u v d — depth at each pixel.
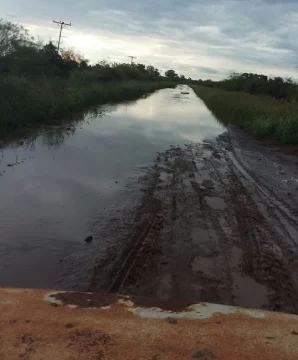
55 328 1.63
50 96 16.77
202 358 1.47
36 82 19.05
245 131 17.06
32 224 5.42
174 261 4.48
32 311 1.76
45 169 8.30
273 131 15.38
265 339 1.65
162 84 69.31
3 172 7.80
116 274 4.15
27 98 14.58
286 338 1.67
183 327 1.71
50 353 1.46
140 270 4.24
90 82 30.77
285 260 4.71
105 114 19.25
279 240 5.32
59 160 9.20
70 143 11.36
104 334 1.60
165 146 12.35
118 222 5.65
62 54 37.91
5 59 21.70
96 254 4.62
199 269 4.32
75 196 6.71
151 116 20.52
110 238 5.09
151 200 6.71
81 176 8.00
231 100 28.28
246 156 11.76
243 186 8.13
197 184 8.01
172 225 5.60
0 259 4.40
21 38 23.91
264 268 4.45
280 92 35.72
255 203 6.98
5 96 13.65
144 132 14.83
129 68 57.84
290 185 8.59
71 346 1.51
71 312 1.78
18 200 6.29
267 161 11.22
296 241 5.35
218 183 8.24
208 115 24.09
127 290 3.83
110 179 7.95
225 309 1.94
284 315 1.91
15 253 4.57
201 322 1.77
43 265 4.33
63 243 4.91
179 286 3.93
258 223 5.93
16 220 5.51
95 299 1.93
